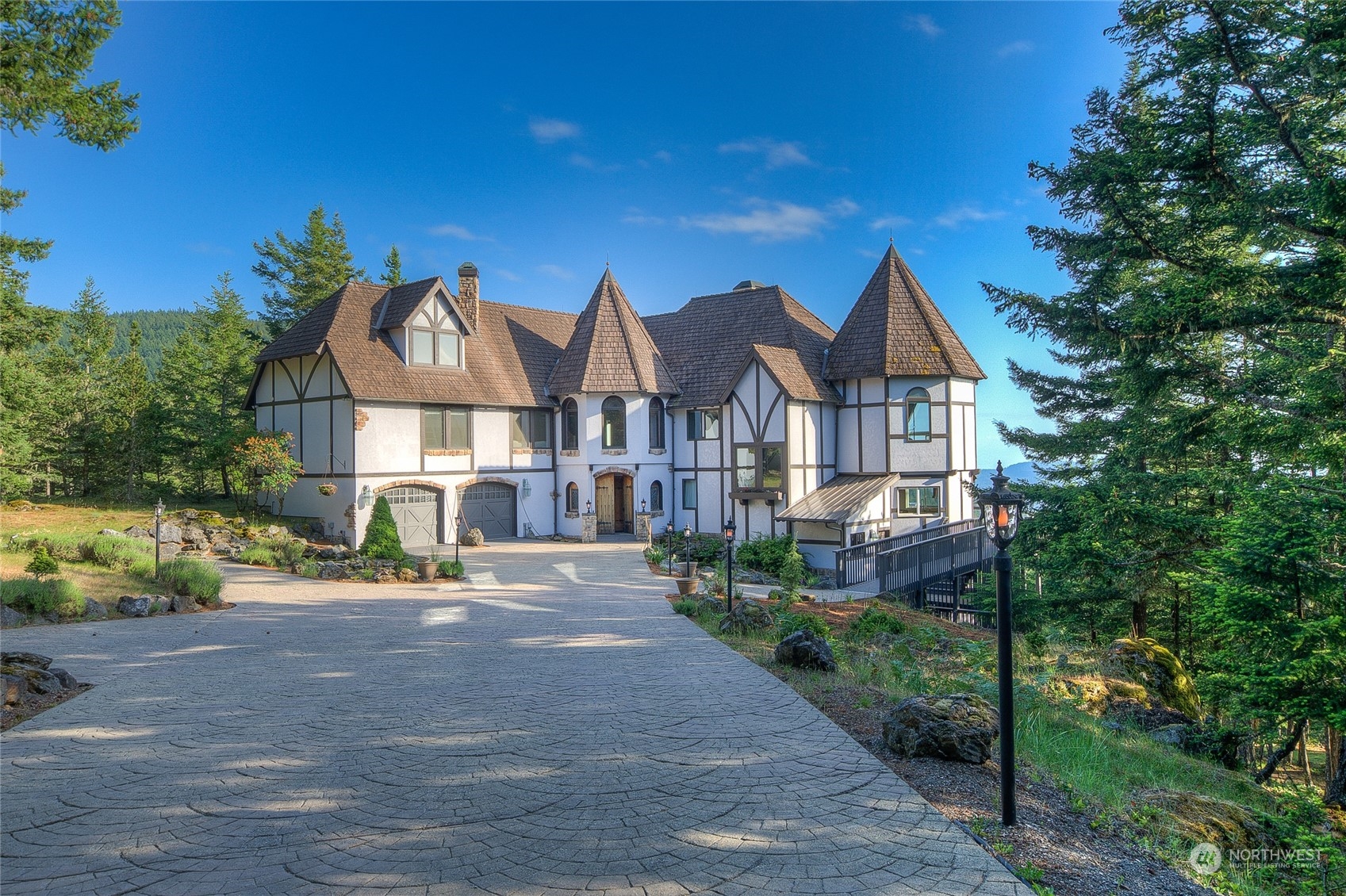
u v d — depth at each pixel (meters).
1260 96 12.59
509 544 32.12
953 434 30.86
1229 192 13.52
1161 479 17.66
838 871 4.98
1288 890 5.85
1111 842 5.70
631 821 5.79
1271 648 11.73
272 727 8.34
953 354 31.33
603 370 33.84
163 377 42.69
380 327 30.81
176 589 17.91
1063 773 7.05
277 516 29.94
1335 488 12.47
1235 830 6.43
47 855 5.31
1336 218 11.36
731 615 14.33
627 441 33.81
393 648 12.87
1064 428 28.89
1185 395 20.88
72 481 36.78
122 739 7.95
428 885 4.83
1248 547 11.64
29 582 15.70
